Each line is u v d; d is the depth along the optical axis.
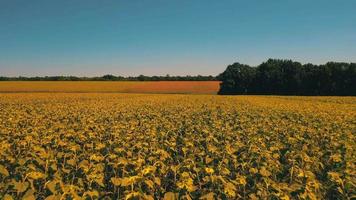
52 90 99.56
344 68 103.31
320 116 21.61
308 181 6.89
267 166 7.99
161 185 7.41
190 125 16.86
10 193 6.26
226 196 6.29
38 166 8.18
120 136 12.32
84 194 5.77
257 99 55.22
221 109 29.59
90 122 16.78
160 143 11.39
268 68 116.81
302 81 108.06
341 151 10.54
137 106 33.78
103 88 111.88
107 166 8.51
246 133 13.86
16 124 15.92
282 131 14.58
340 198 6.91
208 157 8.90
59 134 12.62
